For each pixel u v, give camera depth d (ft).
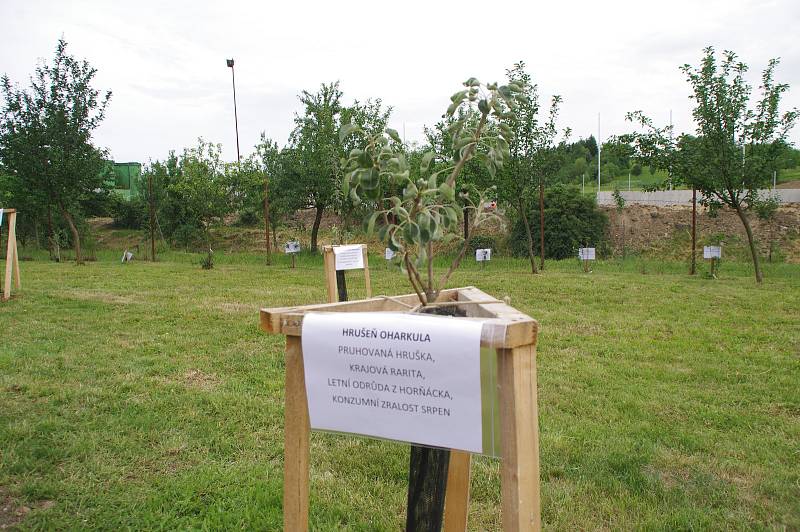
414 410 5.01
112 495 11.18
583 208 73.82
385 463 12.89
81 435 13.80
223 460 12.77
